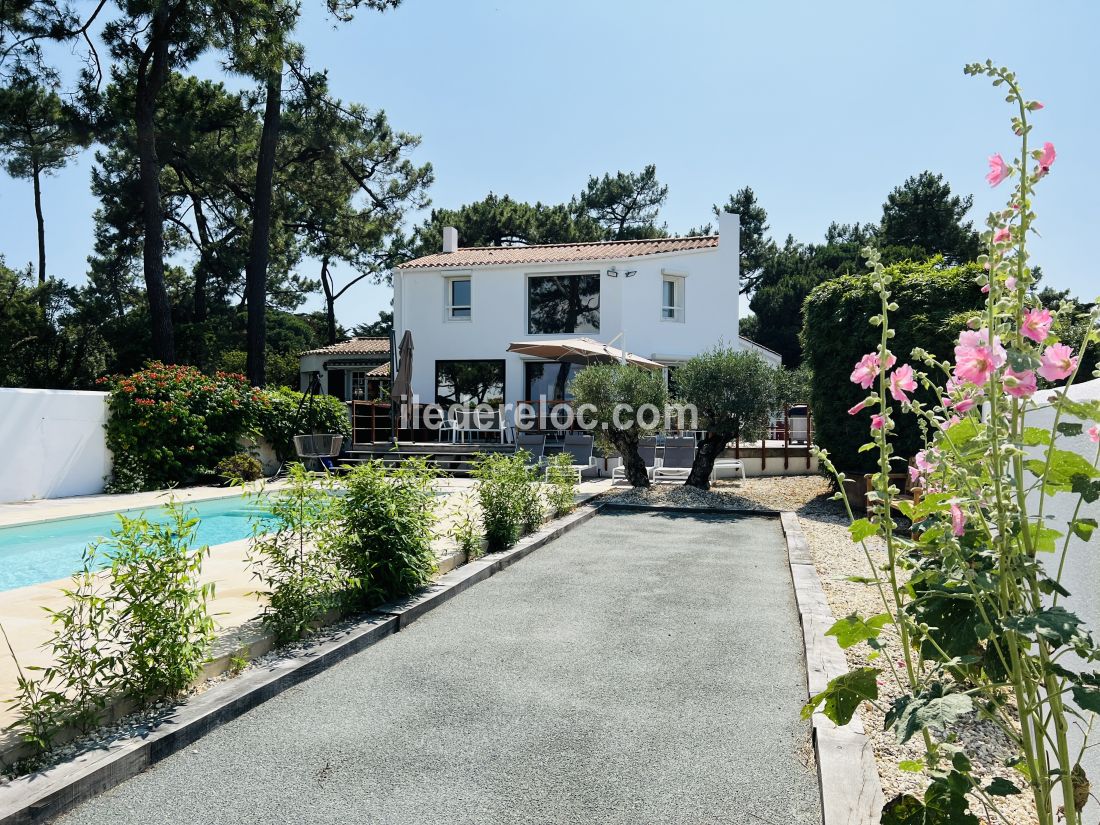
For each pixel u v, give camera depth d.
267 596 4.79
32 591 5.89
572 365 22.34
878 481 2.30
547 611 5.81
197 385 15.01
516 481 8.59
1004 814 2.81
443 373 23.67
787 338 38.94
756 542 8.80
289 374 33.34
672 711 3.90
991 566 1.95
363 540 5.56
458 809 2.94
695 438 14.95
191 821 2.85
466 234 34.41
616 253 22.81
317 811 2.92
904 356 10.53
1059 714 1.78
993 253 1.94
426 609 5.76
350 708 3.94
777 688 4.22
